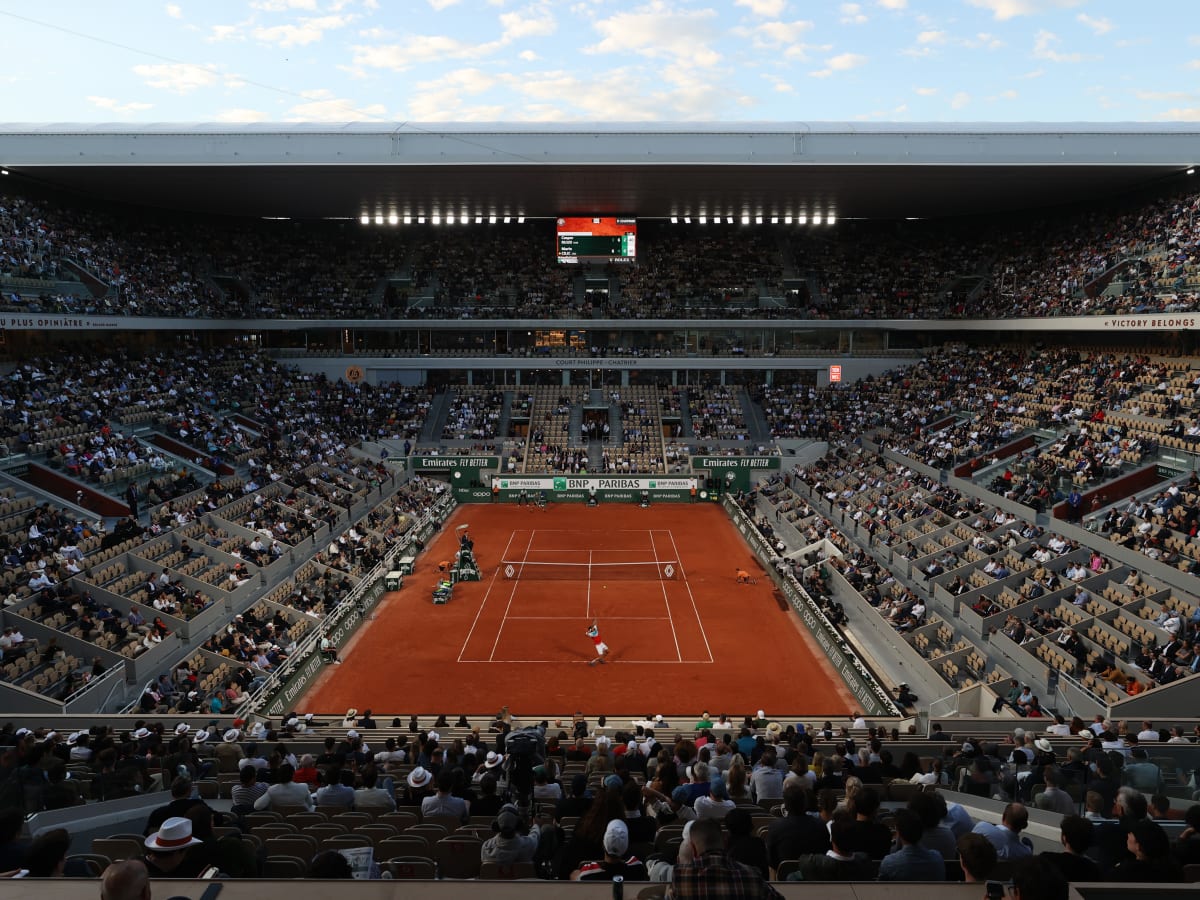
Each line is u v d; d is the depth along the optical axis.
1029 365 65.81
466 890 5.71
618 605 43.81
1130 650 30.55
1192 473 41.03
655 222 89.62
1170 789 14.27
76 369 54.50
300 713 30.95
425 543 56.25
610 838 7.25
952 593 39.12
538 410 77.81
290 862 9.55
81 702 27.80
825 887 5.80
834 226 89.38
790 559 47.62
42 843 6.43
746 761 18.47
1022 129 60.31
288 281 81.69
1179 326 49.66
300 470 58.41
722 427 74.88
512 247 88.00
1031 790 14.54
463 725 25.31
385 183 67.44
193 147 59.62
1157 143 58.97
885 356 79.38
